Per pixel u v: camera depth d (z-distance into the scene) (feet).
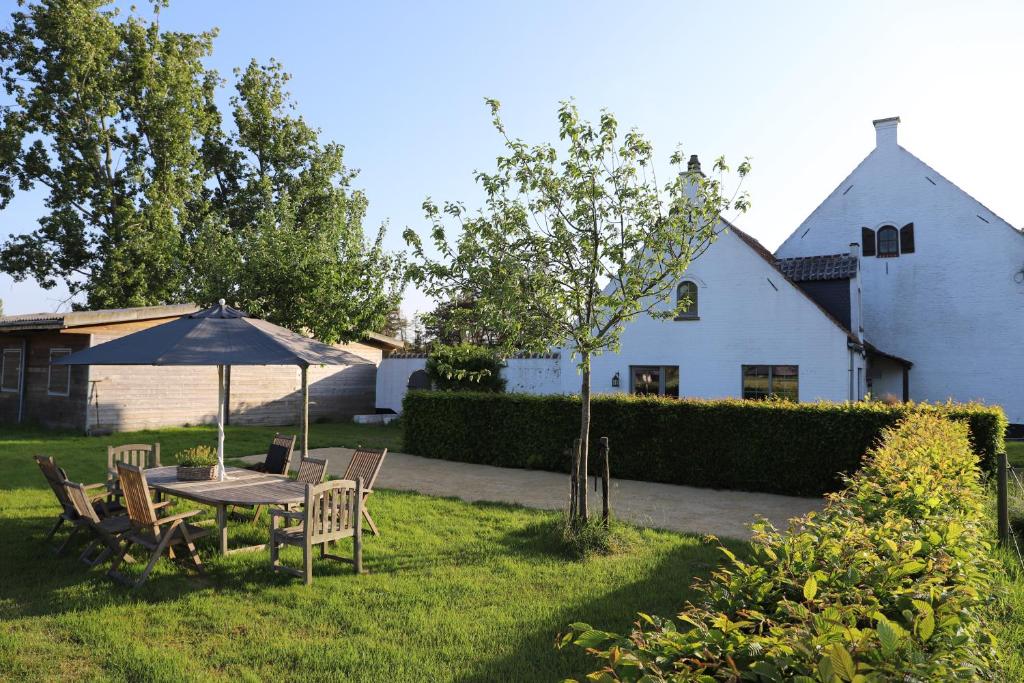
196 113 93.81
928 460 19.29
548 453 43.16
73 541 24.26
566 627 16.72
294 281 56.24
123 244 84.99
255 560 22.30
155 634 16.30
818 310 59.41
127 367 62.18
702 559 22.74
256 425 71.97
